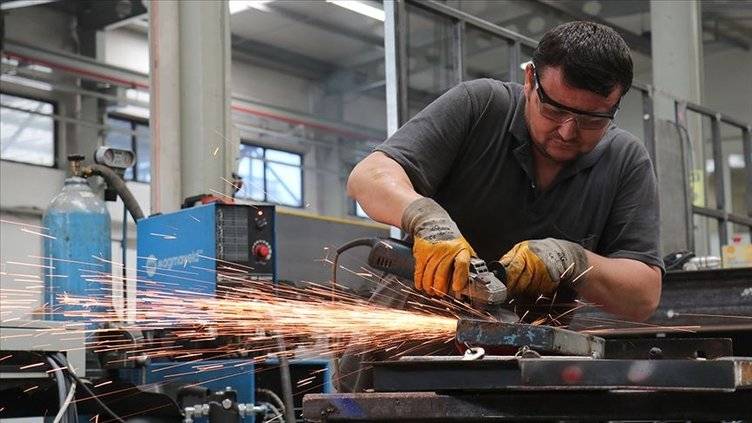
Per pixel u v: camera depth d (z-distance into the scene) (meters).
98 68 9.10
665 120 5.22
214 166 3.96
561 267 1.61
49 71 8.88
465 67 3.91
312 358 2.65
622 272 1.75
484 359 1.17
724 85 9.30
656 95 5.41
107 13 9.18
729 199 9.20
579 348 1.35
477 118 1.78
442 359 1.20
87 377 2.39
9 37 8.86
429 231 1.49
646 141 5.13
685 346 1.47
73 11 9.33
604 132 1.62
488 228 1.83
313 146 11.41
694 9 6.44
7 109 8.88
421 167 1.72
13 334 2.05
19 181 8.88
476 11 6.77
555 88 1.53
